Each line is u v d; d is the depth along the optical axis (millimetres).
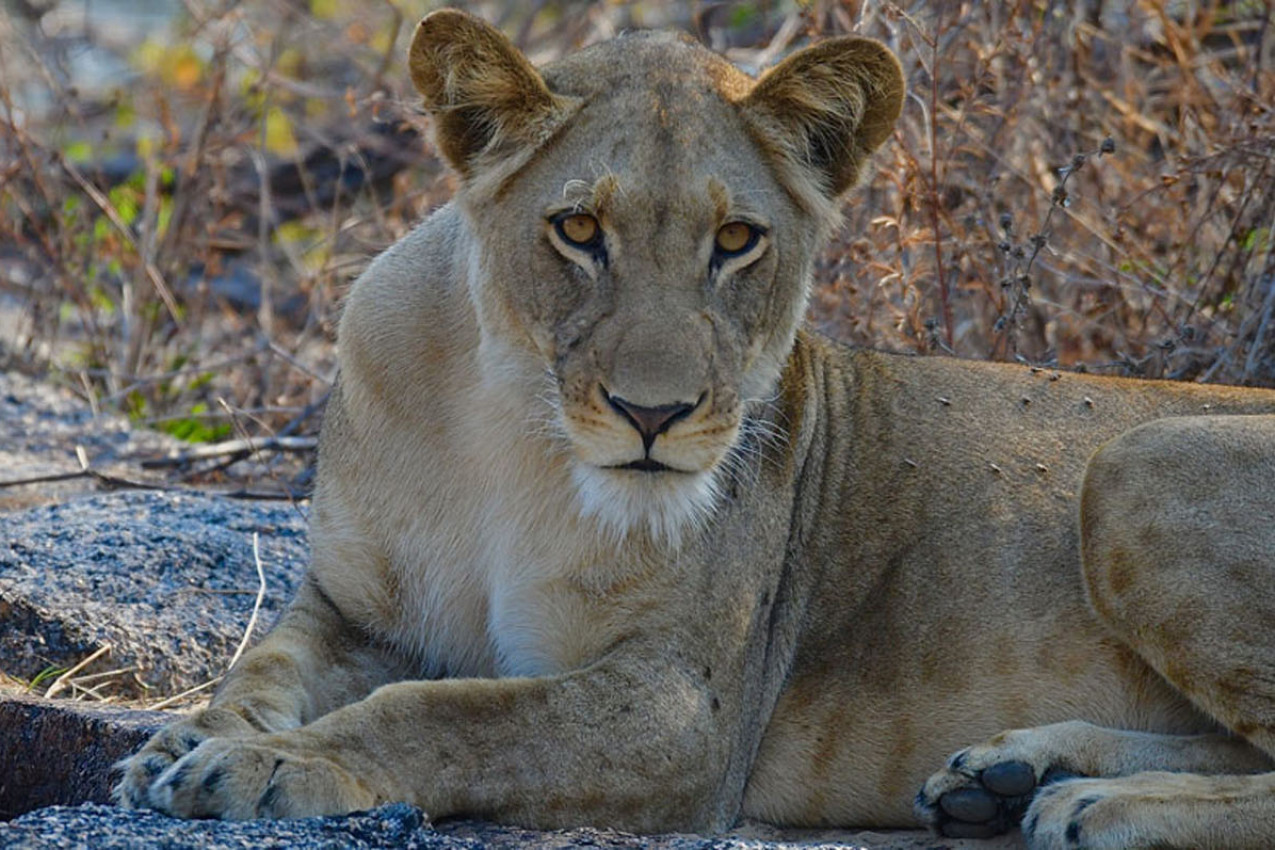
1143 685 7305
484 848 5871
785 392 7727
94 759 7227
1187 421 7320
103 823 5660
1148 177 11961
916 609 7582
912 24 10977
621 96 6973
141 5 29641
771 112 7133
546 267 6859
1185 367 10703
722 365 6723
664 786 6719
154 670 8719
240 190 17484
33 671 8641
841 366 8242
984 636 7469
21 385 14016
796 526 7738
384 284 7586
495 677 7551
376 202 15047
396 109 13562
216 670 8836
